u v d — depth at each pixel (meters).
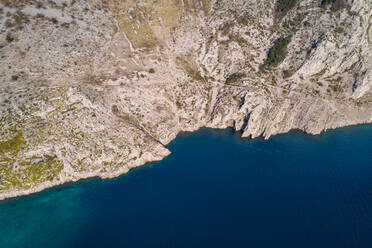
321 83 140.50
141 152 106.44
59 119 101.75
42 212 86.62
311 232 79.19
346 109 137.12
